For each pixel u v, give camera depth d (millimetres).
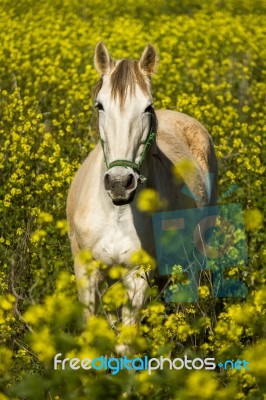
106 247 9320
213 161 12406
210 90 22141
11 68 23125
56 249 11969
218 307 11117
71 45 26562
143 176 8859
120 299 7477
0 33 30016
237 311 7562
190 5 42906
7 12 36062
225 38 32594
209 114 17516
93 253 9484
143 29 33781
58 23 33156
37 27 32000
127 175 8375
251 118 20453
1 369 6734
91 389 6172
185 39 31562
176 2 42938
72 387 6234
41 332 6359
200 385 5887
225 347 7191
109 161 8625
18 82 22000
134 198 9172
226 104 21516
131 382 6336
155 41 29984
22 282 10180
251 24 36406
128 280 9461
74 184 10383
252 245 13000
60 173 12992
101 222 9312
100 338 6473
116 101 8539
